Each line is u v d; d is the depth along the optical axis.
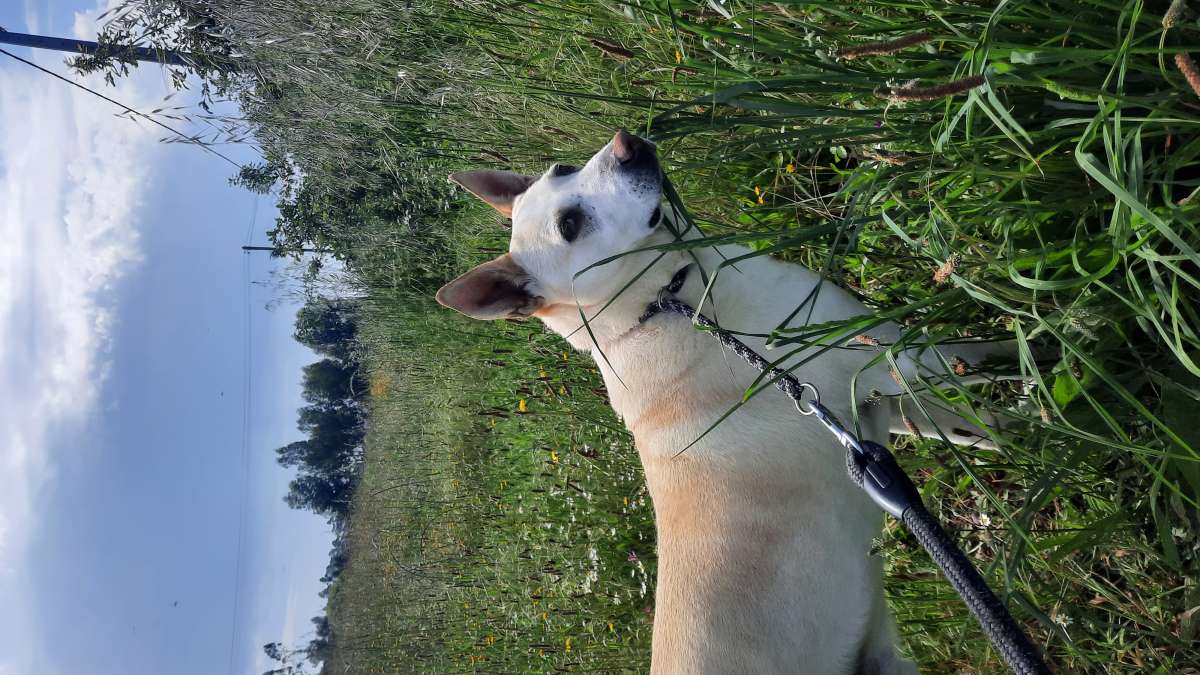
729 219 1.02
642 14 0.80
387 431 3.09
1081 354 0.47
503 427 1.99
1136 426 0.58
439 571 2.18
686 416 0.76
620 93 0.98
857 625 0.70
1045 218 0.58
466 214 1.73
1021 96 0.56
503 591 1.82
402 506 2.74
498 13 1.09
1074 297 0.56
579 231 0.75
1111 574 0.66
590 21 0.95
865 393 0.73
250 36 1.35
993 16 0.46
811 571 0.70
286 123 1.53
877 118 0.62
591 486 1.52
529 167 1.29
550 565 1.60
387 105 1.37
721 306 0.75
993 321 0.65
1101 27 0.50
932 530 0.46
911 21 0.61
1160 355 0.55
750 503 0.72
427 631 2.23
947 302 0.58
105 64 1.44
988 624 0.40
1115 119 0.43
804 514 0.71
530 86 1.01
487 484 2.07
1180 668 0.58
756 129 0.85
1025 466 0.63
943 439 0.55
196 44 1.44
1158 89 0.49
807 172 0.94
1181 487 0.56
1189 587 0.57
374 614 2.97
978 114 0.56
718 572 0.71
